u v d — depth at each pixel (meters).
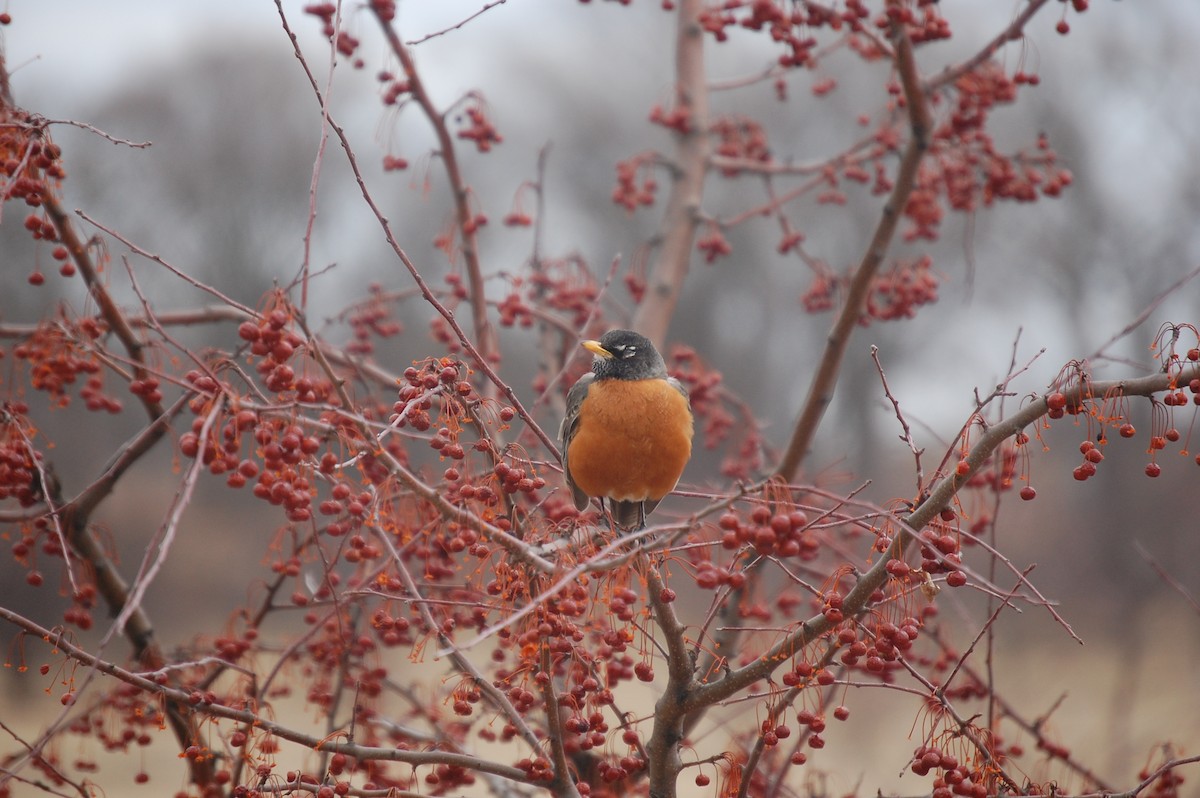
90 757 10.73
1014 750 8.77
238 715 7.28
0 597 19.66
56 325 8.42
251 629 9.21
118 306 9.33
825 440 33.47
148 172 37.19
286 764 14.09
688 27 13.23
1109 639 22.31
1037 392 7.06
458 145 38.59
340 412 5.88
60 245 8.55
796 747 8.43
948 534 6.55
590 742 7.50
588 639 9.11
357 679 8.42
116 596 9.17
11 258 22.80
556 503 9.95
